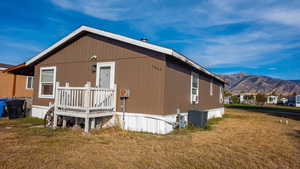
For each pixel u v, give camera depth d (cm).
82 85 860
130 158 419
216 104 1416
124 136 624
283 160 430
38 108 991
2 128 721
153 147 506
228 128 849
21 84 1566
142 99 709
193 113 824
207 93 1203
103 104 714
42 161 384
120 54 770
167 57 695
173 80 743
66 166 363
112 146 507
